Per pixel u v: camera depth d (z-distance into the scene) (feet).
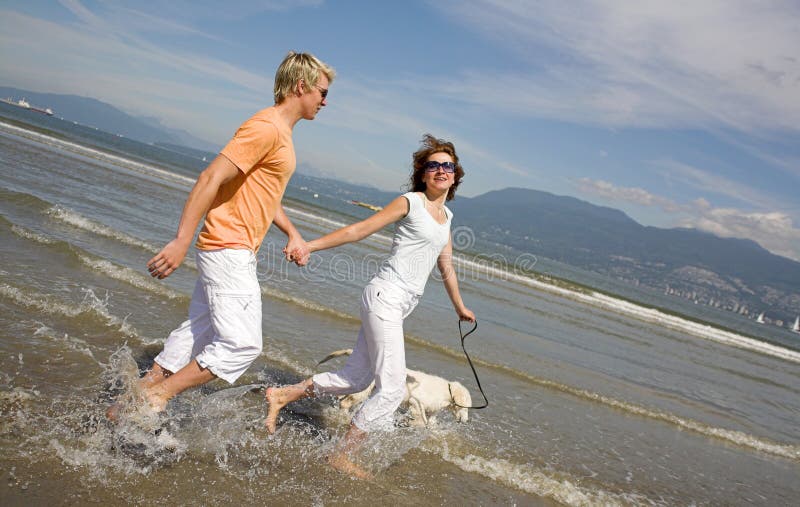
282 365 15.62
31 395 9.96
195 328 9.76
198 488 8.59
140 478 8.41
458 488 11.01
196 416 11.12
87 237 25.44
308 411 13.08
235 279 8.97
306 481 9.71
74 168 53.62
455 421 15.07
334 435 11.95
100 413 9.89
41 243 21.40
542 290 69.26
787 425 25.08
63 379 11.00
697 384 29.91
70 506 7.28
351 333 21.24
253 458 10.07
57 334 13.26
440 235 10.53
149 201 46.01
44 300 15.24
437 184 10.59
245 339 9.04
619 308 76.74
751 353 64.95
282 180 9.21
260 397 13.04
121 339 14.20
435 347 22.40
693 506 12.93
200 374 9.03
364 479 10.31
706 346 56.49
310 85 9.12
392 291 10.27
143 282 19.88
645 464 15.10
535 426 16.08
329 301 25.71
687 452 17.08
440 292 39.29
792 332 284.41
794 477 17.21
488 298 43.37
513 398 18.38
